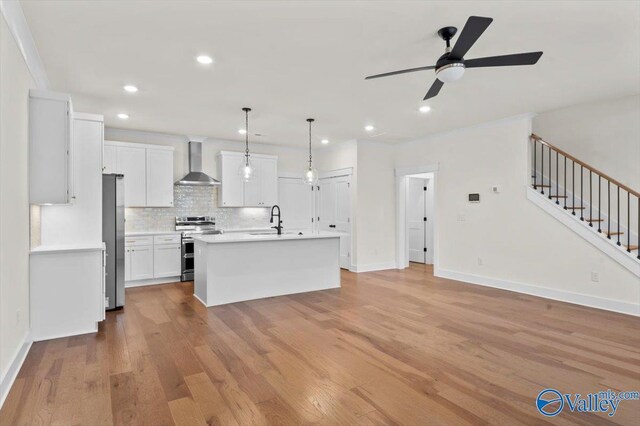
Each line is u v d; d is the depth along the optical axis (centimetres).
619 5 240
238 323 373
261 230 692
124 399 223
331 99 435
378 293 507
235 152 673
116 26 265
